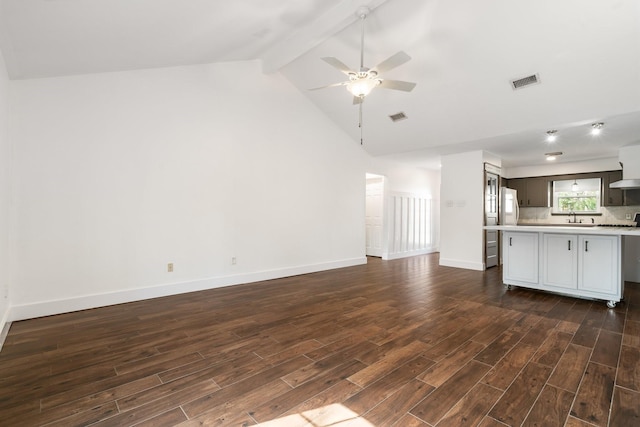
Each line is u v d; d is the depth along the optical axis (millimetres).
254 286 4496
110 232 3537
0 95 2502
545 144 5203
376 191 7664
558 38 3111
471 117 4523
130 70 3641
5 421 1586
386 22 3451
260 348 2461
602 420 1602
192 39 3191
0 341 2443
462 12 3162
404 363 2221
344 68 2838
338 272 5594
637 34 2846
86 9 2131
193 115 4145
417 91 4406
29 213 3084
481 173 5738
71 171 3301
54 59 2799
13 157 3002
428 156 6527
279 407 1719
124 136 3617
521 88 3805
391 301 3760
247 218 4699
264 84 4867
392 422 1595
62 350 2406
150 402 1758
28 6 1948
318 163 5668
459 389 1892
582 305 3605
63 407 1707
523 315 3246
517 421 1597
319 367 2162
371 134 5848
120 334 2719
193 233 4156
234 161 4547
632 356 2311
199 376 2039
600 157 6121
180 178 4039
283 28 3600
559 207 6953
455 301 3764
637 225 5406
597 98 3588
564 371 2098
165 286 3926
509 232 4375
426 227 8289
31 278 3098
